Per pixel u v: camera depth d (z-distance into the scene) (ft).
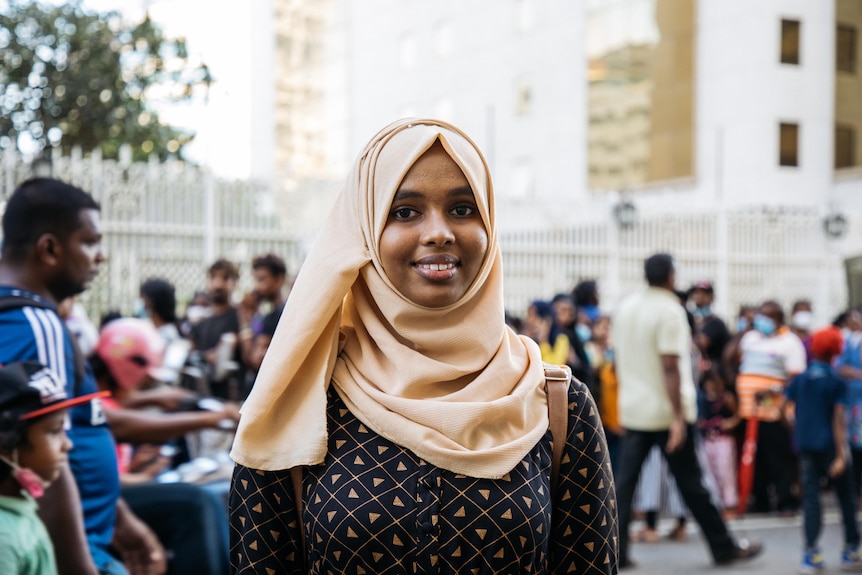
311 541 5.34
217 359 19.48
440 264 5.43
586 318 26.68
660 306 19.13
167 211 29.96
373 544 5.20
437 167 5.47
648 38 70.54
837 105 67.10
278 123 108.47
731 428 25.63
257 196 31.68
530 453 5.50
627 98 71.61
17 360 7.44
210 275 21.31
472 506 5.24
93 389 8.46
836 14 67.00
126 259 29.04
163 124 43.34
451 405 5.34
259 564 5.52
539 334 22.30
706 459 25.03
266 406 5.46
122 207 29.07
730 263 42.14
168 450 14.37
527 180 77.46
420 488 5.24
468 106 82.74
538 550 5.37
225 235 30.83
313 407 5.47
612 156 72.28
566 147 74.54
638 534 22.12
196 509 11.24
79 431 8.28
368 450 5.39
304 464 5.38
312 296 5.52
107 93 40.47
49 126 39.65
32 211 8.20
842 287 44.45
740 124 65.36
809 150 65.98
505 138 79.10
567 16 74.90
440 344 5.51
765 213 43.14
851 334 27.04
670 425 19.03
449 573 5.19
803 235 43.93
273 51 109.19
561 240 37.88
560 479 5.69
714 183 66.44
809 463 19.74
